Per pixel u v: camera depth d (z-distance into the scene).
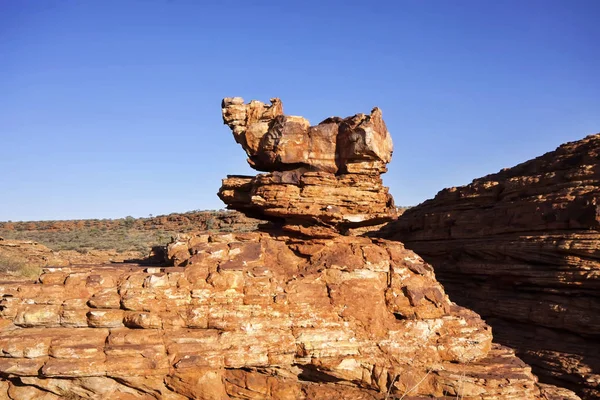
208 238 15.12
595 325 19.39
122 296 12.55
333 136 15.91
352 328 13.51
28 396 11.77
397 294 14.38
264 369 12.88
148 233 74.19
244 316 12.91
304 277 14.05
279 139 15.80
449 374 13.13
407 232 32.38
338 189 15.55
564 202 22.06
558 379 18.97
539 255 22.16
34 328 12.27
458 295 26.31
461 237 27.33
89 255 46.41
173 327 12.56
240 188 16.62
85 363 11.60
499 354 14.75
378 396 12.99
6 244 40.56
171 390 12.21
